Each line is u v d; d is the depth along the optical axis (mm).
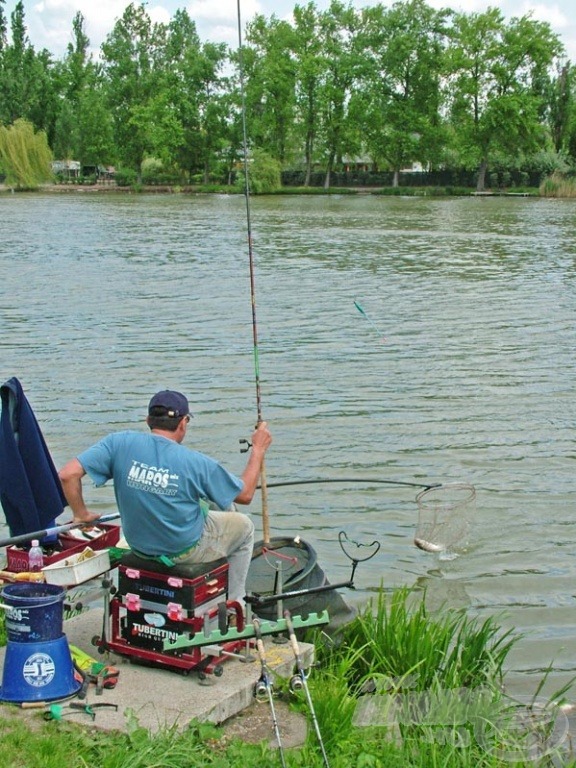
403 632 6145
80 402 13352
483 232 43000
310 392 13969
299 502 9719
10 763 4336
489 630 6496
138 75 106875
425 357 16438
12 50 106750
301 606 6145
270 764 4594
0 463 5816
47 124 104125
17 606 4875
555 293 24062
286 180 101062
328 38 98438
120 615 5465
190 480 5168
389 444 11617
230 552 5477
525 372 15414
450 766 4891
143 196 81750
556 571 8133
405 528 9086
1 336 17906
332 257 32031
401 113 95312
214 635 5121
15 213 53750
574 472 10688
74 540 5949
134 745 4543
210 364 15711
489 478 10438
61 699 4941
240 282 25609
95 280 25703
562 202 74125
